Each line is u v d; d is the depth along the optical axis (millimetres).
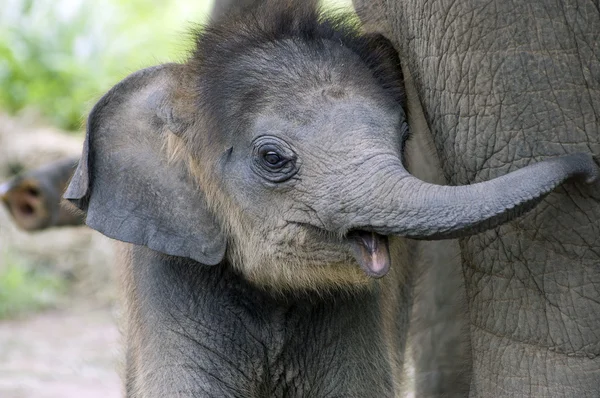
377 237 7586
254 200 8070
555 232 7504
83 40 26312
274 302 8766
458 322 10938
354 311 8836
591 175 7039
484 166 7641
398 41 8227
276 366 8945
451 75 7660
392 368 9234
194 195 8398
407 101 8258
